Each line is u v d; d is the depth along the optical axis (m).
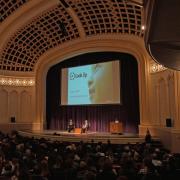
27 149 7.45
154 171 4.87
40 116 18.59
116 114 16.55
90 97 16.95
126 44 15.32
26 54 18.36
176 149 10.27
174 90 11.11
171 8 2.27
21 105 18.70
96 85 16.77
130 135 13.83
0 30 15.93
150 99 14.03
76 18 15.12
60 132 16.44
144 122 14.27
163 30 2.67
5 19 15.36
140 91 14.60
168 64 4.30
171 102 11.91
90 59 17.91
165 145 11.66
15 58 18.30
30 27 16.27
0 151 6.77
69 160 5.44
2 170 5.01
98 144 9.55
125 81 16.34
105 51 16.73
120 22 14.52
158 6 2.22
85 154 7.06
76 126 18.22
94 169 5.14
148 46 3.35
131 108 15.95
